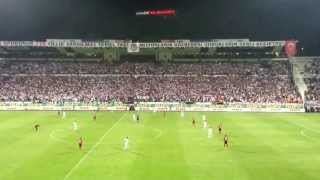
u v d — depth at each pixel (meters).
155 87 114.94
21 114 89.75
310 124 75.44
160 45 119.00
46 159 44.62
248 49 131.12
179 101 105.38
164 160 44.50
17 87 113.88
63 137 58.72
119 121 78.12
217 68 124.62
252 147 52.19
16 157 45.50
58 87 114.62
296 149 51.16
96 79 119.75
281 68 123.25
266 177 38.16
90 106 101.50
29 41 124.12
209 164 42.88
